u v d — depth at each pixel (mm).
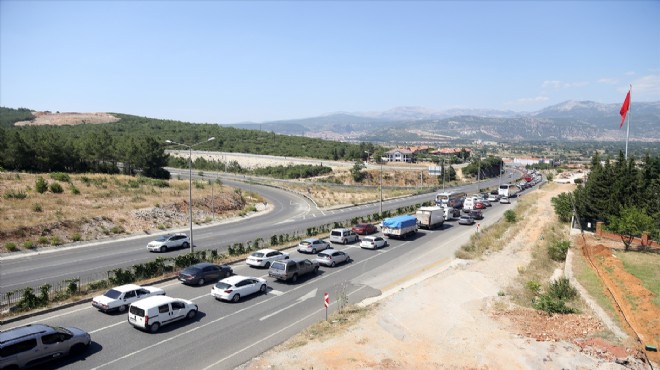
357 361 19969
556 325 24016
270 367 19250
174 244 41938
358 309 27016
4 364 17219
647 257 36750
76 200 52594
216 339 22219
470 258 40406
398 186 118125
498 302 28109
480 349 21250
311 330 23547
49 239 41938
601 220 51469
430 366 19609
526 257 40375
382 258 41281
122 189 62156
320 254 38125
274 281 32906
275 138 192000
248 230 53250
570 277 31531
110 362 19359
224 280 28547
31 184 55781
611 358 19922
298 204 78875
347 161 152500
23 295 25156
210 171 130000
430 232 55719
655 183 53438
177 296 28359
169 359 19859
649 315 24000
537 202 82000
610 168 52594
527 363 19703
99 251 40281
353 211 71500
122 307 25125
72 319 23859
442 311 26406
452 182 133750
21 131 85562
